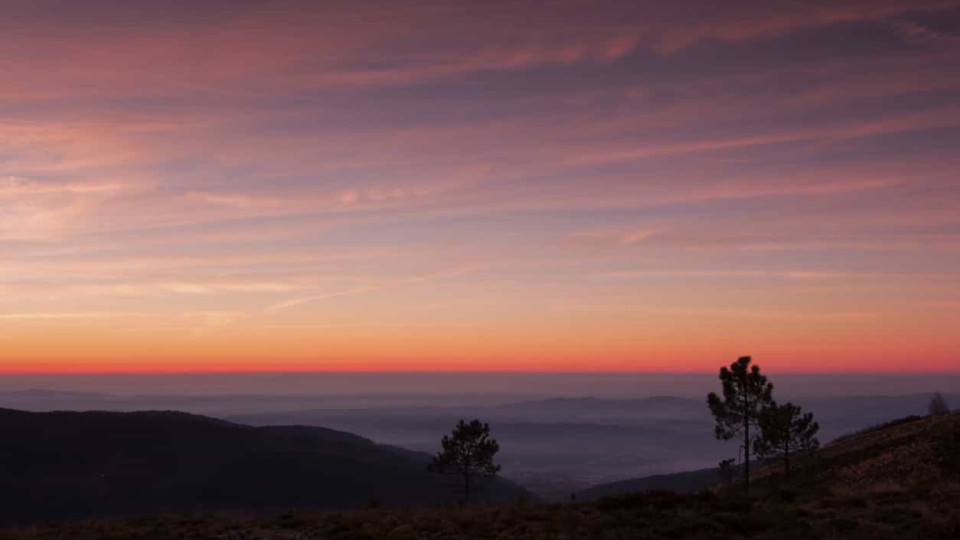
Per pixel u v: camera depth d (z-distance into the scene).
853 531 20.62
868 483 37.47
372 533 22.02
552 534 21.33
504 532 21.97
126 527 24.17
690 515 23.69
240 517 26.83
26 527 24.30
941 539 18.92
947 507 22.64
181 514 27.88
